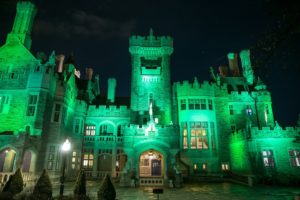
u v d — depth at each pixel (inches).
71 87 1263.5
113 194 525.7
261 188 890.7
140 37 1457.9
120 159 1333.7
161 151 1030.4
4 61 1128.2
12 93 1071.6
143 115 1312.7
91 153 1291.8
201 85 1360.7
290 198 660.1
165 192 786.8
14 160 924.0
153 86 1373.0
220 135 1300.4
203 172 1205.7
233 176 1149.1
